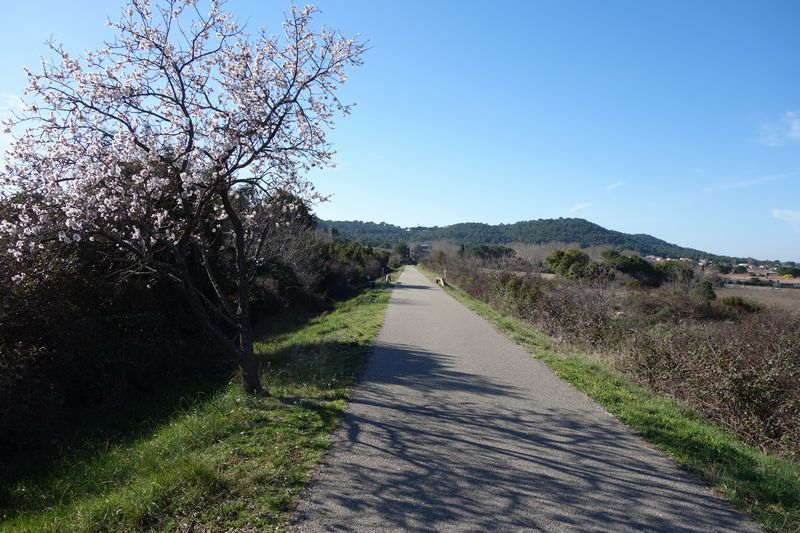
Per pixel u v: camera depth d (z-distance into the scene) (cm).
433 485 448
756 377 779
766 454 638
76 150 682
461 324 1633
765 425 719
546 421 645
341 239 5153
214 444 541
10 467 640
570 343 1398
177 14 699
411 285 3897
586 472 487
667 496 440
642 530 382
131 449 609
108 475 529
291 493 425
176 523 379
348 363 970
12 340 761
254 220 870
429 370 930
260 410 656
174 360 1015
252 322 1745
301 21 728
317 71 748
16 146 676
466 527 378
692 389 856
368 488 439
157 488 423
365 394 750
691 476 485
